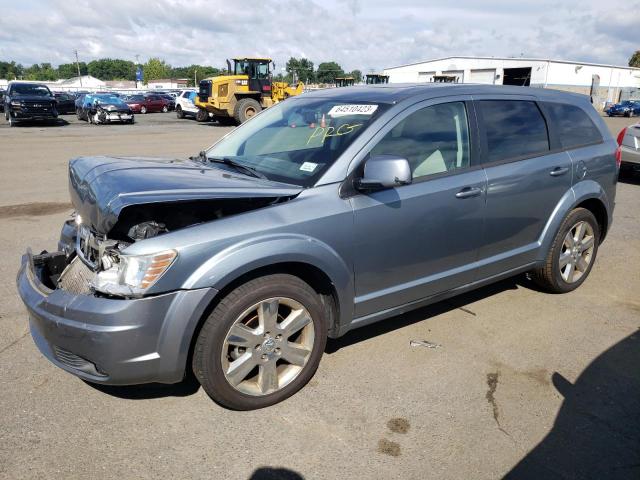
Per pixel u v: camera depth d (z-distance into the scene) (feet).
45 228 21.43
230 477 8.18
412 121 11.36
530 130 13.70
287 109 13.29
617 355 12.09
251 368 9.57
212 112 87.10
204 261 8.68
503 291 15.75
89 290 8.98
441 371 11.27
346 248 10.19
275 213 9.47
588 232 15.53
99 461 8.43
